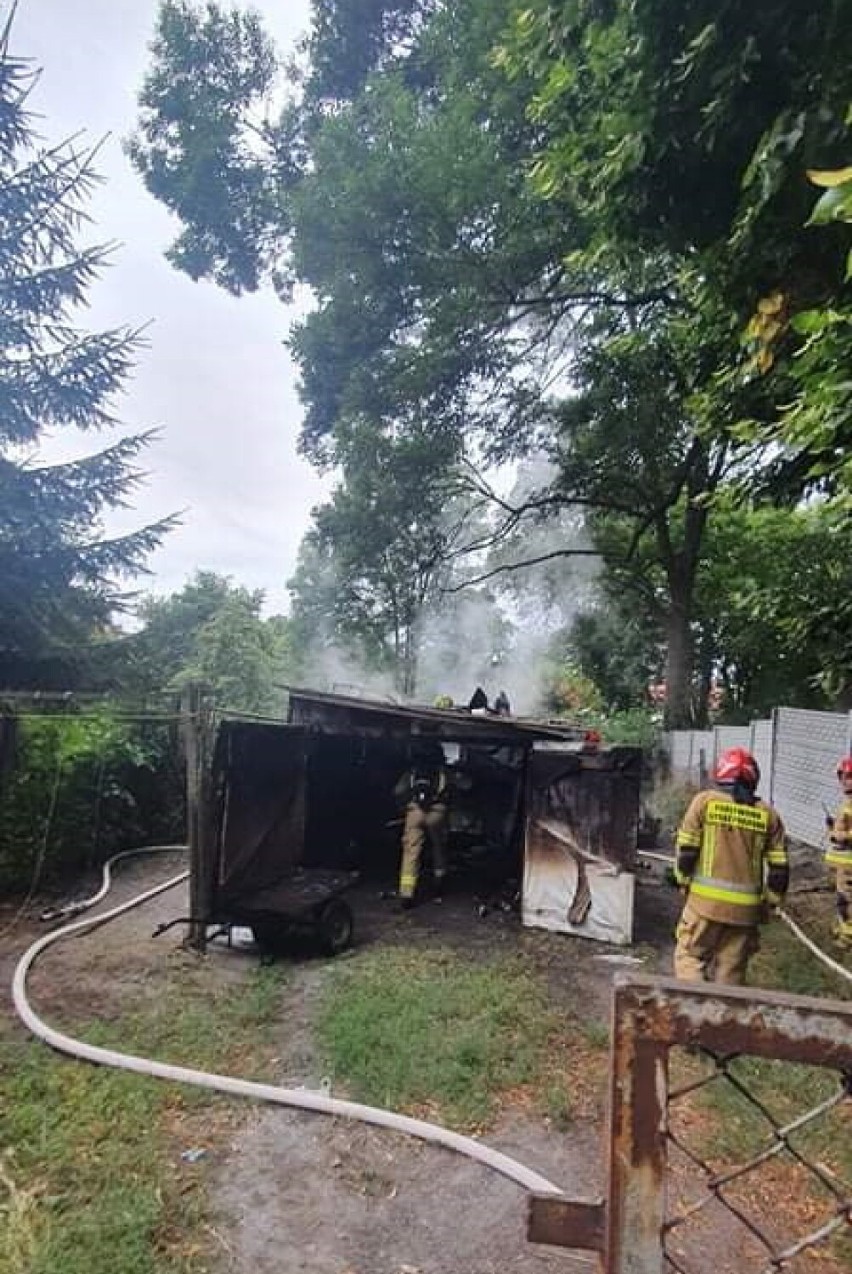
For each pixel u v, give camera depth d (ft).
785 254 12.07
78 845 25.35
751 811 13.83
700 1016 3.08
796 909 22.75
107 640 29.78
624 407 44.52
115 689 28.58
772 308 11.66
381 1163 9.74
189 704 20.45
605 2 12.12
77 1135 10.00
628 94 12.32
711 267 13.55
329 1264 7.95
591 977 16.80
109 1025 13.47
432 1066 12.04
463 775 27.43
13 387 27.45
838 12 9.75
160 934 18.67
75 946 17.89
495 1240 8.36
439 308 38.47
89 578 28.96
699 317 17.65
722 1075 3.24
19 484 27.20
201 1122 10.55
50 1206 8.55
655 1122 3.09
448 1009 14.28
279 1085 11.60
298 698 25.90
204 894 17.53
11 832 22.59
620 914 19.39
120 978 15.83
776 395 15.87
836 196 6.07
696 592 64.34
